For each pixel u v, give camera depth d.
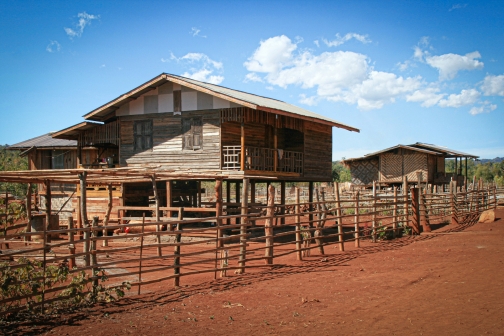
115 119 23.69
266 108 18.94
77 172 10.85
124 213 21.92
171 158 21.56
